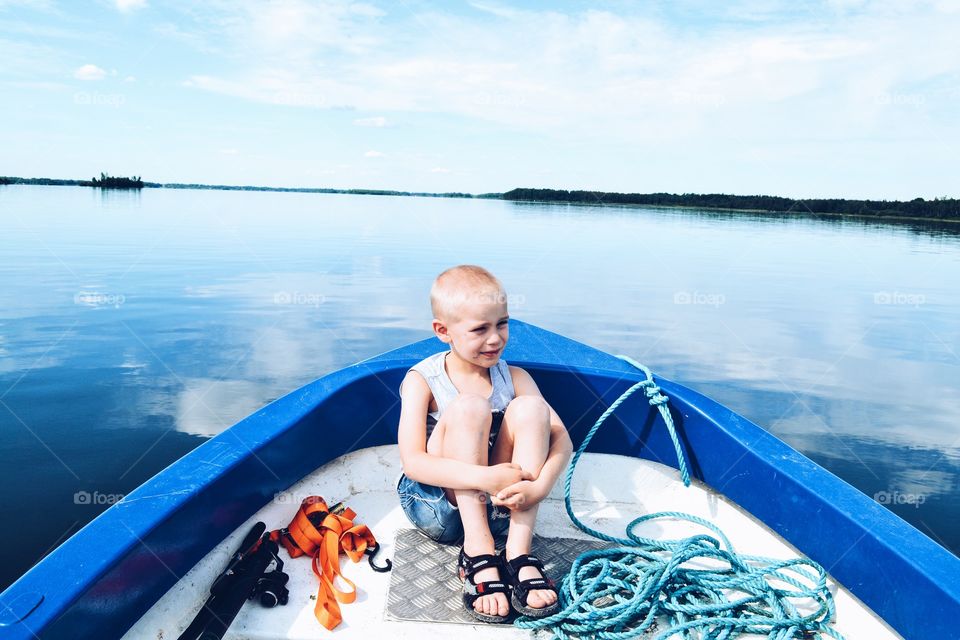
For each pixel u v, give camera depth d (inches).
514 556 62.7
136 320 353.4
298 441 78.0
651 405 90.2
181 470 64.1
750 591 64.8
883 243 1184.2
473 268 72.3
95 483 161.6
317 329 356.2
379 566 69.2
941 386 297.4
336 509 75.0
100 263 584.4
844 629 61.9
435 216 1745.8
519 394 77.0
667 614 64.7
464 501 64.6
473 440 64.6
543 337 105.5
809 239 1238.3
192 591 60.7
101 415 208.7
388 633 59.6
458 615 62.3
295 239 917.2
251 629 58.9
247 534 66.8
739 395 277.0
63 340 302.8
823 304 523.8
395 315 402.3
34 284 454.6
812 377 307.0
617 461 92.0
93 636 47.6
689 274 681.6
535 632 61.1
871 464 209.8
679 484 87.0
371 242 900.0
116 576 49.6
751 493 77.2
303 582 66.2
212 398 229.6
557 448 69.2
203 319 364.2
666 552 74.9
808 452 218.1
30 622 41.9
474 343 69.6
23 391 229.5
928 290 622.5
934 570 53.6
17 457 175.9
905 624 55.3
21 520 143.6
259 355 293.0
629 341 366.9
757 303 516.7
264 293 459.5
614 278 629.6
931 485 193.8
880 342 390.3
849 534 62.4
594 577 69.0
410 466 67.3
